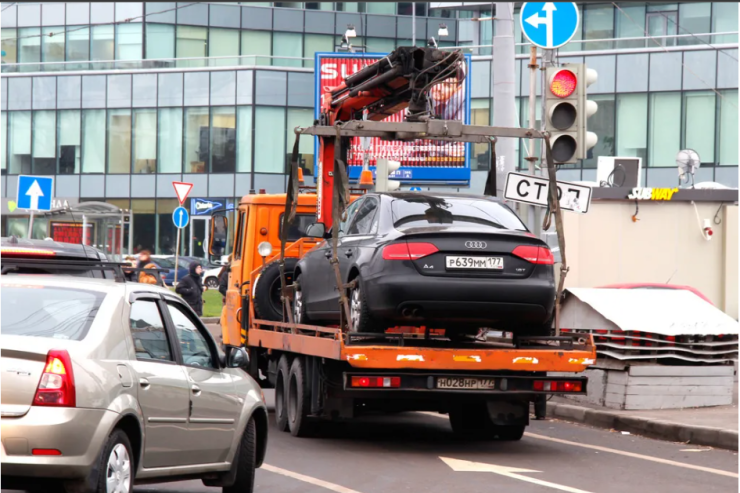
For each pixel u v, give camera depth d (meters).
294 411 27.16
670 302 31.73
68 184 122.75
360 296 23.64
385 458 23.20
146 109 121.12
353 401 25.31
